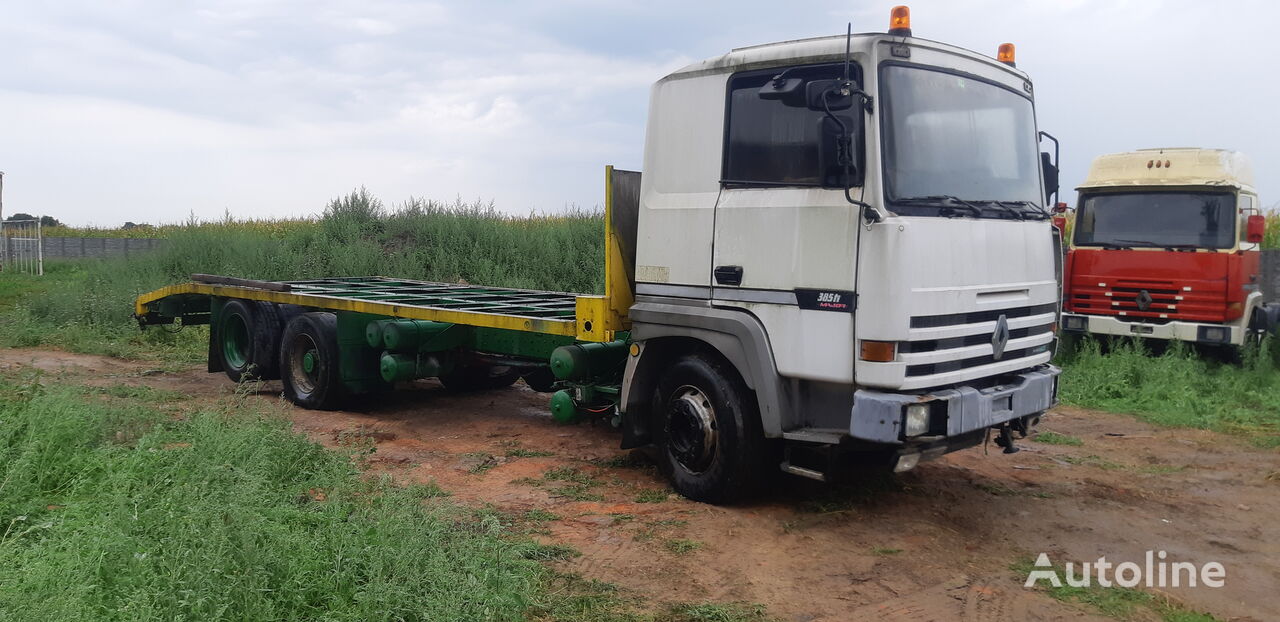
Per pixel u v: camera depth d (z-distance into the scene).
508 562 4.72
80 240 32.41
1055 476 7.27
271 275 18.56
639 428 6.66
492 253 20.08
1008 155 6.32
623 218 6.80
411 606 4.06
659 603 4.57
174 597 3.66
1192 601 4.84
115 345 12.90
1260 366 11.60
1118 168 12.84
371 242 20.50
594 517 5.88
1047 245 6.48
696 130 6.15
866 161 5.24
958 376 5.54
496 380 10.41
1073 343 12.86
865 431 5.21
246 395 8.61
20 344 12.91
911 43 5.54
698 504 6.21
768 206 5.69
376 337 8.70
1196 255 11.94
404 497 5.20
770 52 5.76
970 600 4.74
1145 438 8.77
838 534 5.70
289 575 4.17
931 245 5.30
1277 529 6.07
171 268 19.77
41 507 5.17
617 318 6.77
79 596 3.59
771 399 5.65
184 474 5.41
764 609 4.54
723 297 5.95
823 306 5.41
